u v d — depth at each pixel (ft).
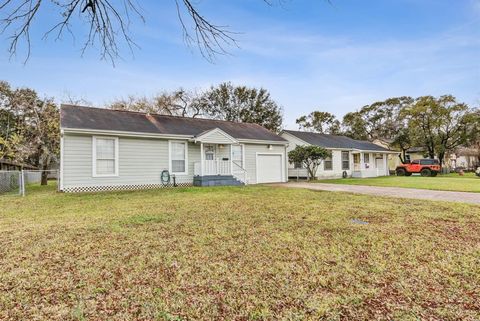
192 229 16.53
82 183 38.29
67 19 14.07
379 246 13.29
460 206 23.98
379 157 89.20
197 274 10.28
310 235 15.16
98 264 11.24
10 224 18.22
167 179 44.96
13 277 10.08
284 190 38.58
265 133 62.49
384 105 125.08
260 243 13.78
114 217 20.16
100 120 42.22
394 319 7.46
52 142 62.49
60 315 7.69
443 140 97.25
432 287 9.22
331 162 72.95
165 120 51.70
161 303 8.32
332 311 7.85
